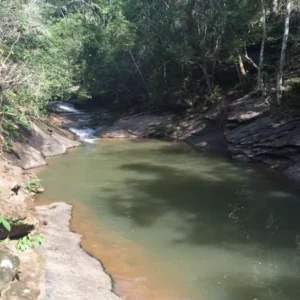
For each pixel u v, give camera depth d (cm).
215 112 2395
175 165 1753
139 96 3250
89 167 1708
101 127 2788
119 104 3438
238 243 970
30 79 1683
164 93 2897
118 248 945
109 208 1212
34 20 1852
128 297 736
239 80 2577
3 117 1564
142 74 3189
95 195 1332
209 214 1159
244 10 2242
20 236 878
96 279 784
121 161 1834
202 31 2673
